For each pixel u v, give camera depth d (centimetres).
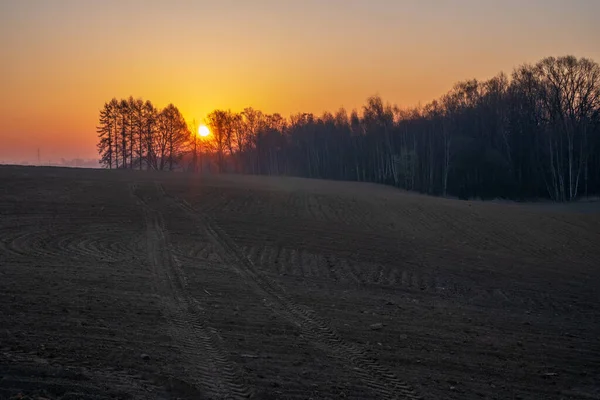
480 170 7162
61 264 1756
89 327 1031
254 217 3359
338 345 1044
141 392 732
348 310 1360
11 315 1071
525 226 3359
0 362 790
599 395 869
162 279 1614
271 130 11481
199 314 1213
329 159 10881
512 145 7288
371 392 809
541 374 948
